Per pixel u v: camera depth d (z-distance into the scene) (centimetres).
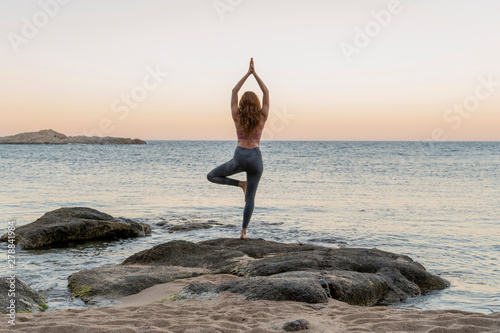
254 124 654
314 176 2894
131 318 404
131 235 1062
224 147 10788
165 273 612
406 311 433
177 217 1355
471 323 379
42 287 618
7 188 2038
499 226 1177
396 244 959
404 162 4569
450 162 4544
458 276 703
